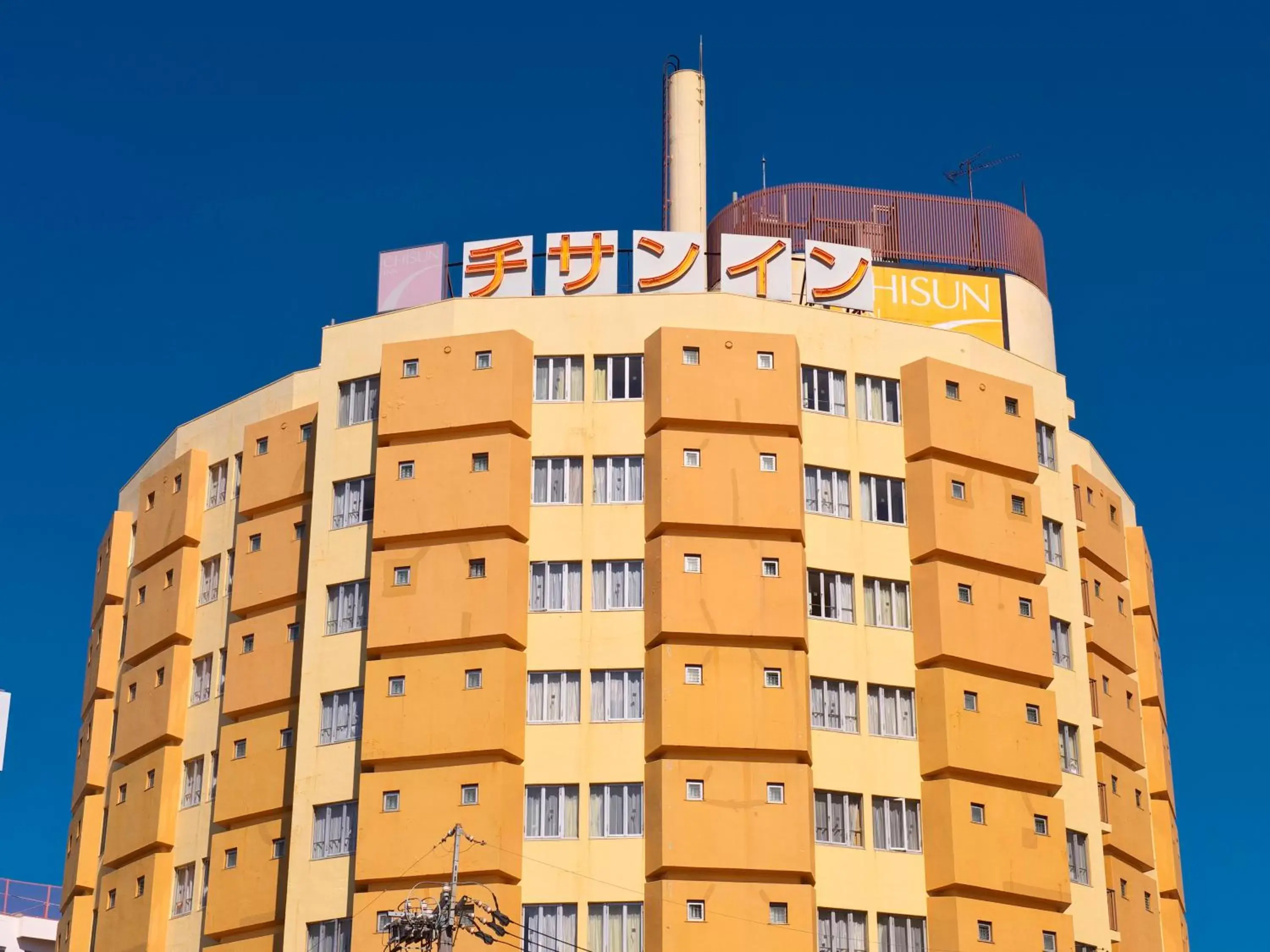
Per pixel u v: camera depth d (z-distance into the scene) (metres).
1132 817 73.81
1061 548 73.56
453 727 64.94
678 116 86.75
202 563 75.81
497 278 72.50
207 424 77.94
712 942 62.06
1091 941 68.19
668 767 64.00
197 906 70.31
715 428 68.12
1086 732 71.19
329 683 68.12
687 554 66.38
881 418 71.19
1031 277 81.06
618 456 68.81
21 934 88.44
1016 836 66.69
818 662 67.12
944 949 64.44
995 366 74.06
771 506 67.00
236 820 69.56
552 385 69.81
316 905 65.31
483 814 63.72
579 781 64.94
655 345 69.19
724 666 65.25
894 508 70.12
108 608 79.50
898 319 78.00
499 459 67.69
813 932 62.66
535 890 63.69
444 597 66.44
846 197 80.25
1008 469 71.50
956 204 81.00
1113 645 75.50
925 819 66.25
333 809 66.56
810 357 71.00
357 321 72.62
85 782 77.38
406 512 67.75
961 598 68.81
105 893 73.88
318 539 70.19
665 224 85.19
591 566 67.50
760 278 73.06
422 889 63.47
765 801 63.78
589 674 66.19
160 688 74.31
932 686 67.56
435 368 69.31
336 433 71.44
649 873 63.28
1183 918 77.75
